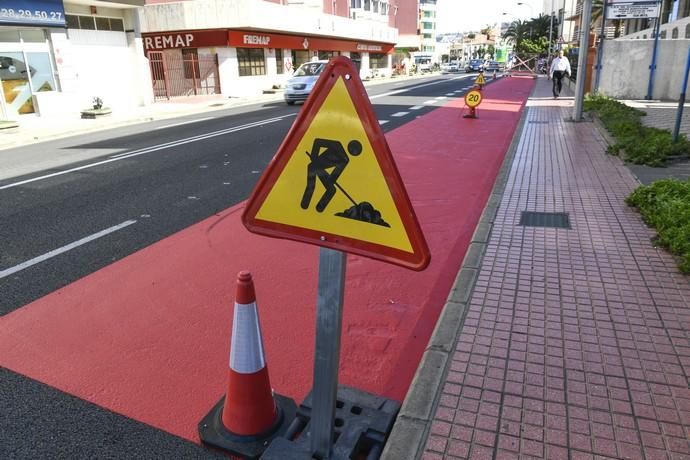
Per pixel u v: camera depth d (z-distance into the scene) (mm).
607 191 6633
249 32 28953
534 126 12867
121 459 2480
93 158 10281
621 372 2936
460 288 4004
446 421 2594
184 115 19688
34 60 17656
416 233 1893
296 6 37312
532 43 69125
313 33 36062
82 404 2875
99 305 4023
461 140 11320
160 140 12578
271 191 2143
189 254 5027
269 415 2584
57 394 2961
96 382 3070
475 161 9125
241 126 14828
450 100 21594
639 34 26797
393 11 66812
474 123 14078
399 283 4359
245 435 2529
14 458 2490
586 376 2908
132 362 3271
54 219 6176
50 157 10680
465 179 7820
